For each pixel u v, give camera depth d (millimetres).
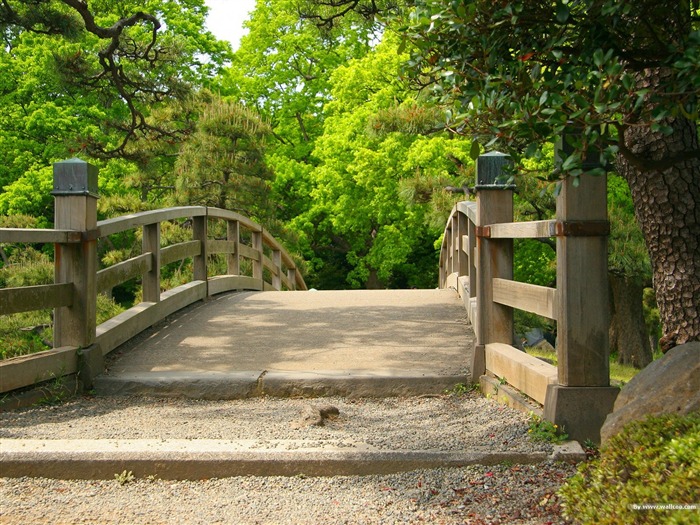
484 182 5531
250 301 9164
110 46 10469
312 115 31062
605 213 3984
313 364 6039
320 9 9789
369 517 3279
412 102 10977
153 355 6391
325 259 32719
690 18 3176
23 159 24156
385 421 4746
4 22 9875
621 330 16906
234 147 16375
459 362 6070
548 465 3748
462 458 3789
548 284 18719
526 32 3111
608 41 3029
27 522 3270
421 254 31047
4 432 4406
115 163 22250
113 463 3762
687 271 4145
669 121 4070
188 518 3311
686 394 3199
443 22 3000
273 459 3770
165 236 13328
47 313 9867
